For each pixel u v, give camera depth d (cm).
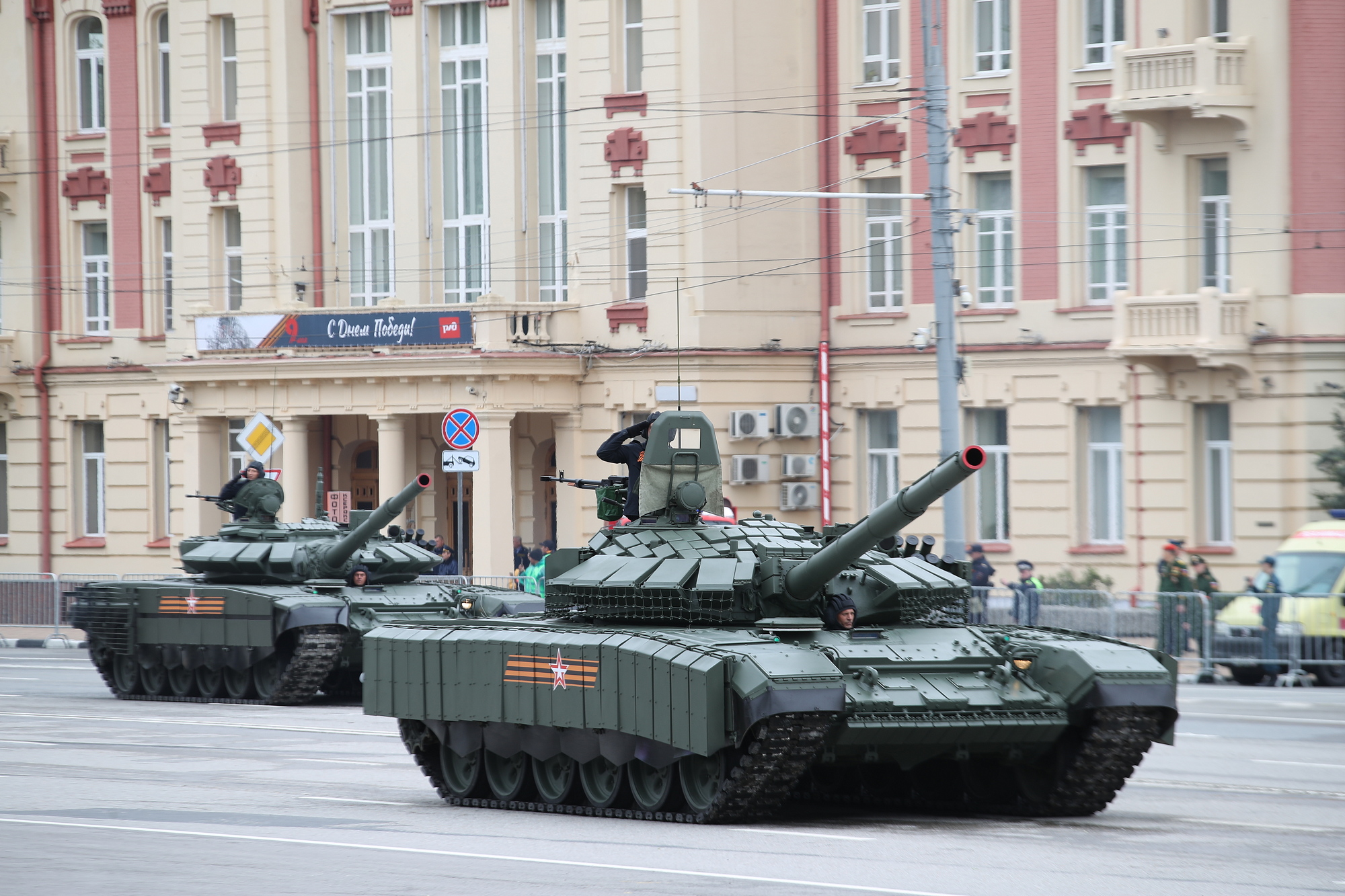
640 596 4453
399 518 11969
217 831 4047
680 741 3978
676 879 3309
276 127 12212
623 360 10975
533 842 3847
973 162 10225
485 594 8044
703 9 10650
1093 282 9900
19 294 13550
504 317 11000
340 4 12125
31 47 13462
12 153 13462
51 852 3731
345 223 12212
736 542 4509
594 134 11069
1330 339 8962
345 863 3559
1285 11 9000
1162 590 8438
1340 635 7856
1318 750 5562
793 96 10788
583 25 11106
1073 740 4275
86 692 8506
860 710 3997
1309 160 8981
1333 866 3441
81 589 8456
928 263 10412
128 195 13138
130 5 13050
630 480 4916
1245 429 9169
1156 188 9469
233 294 12650
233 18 12444
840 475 10819
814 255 10881
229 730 6606
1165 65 9169
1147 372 9531
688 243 10762
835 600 4331
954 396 7638
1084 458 9944
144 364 13012
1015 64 10056
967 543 10356
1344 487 8906
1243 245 9144
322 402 11694
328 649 7562
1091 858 3553
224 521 12419
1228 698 7294
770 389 10856
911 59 10425
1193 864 3469
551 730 4441
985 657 4309
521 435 11931
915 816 4378
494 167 11619
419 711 4831
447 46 11875
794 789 4819
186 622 7956
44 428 13488
